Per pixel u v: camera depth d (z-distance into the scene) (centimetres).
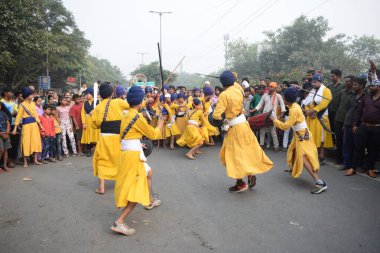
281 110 824
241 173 501
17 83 2927
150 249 353
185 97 991
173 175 654
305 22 3559
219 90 1075
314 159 531
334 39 3522
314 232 386
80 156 873
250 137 514
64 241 374
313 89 705
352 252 340
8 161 747
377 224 406
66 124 860
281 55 3672
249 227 403
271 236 378
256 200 499
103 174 540
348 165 656
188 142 803
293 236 377
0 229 408
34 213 461
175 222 422
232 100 504
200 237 379
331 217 429
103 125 540
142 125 388
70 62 3697
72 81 4212
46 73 3250
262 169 512
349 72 3222
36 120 754
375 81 576
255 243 362
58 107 854
